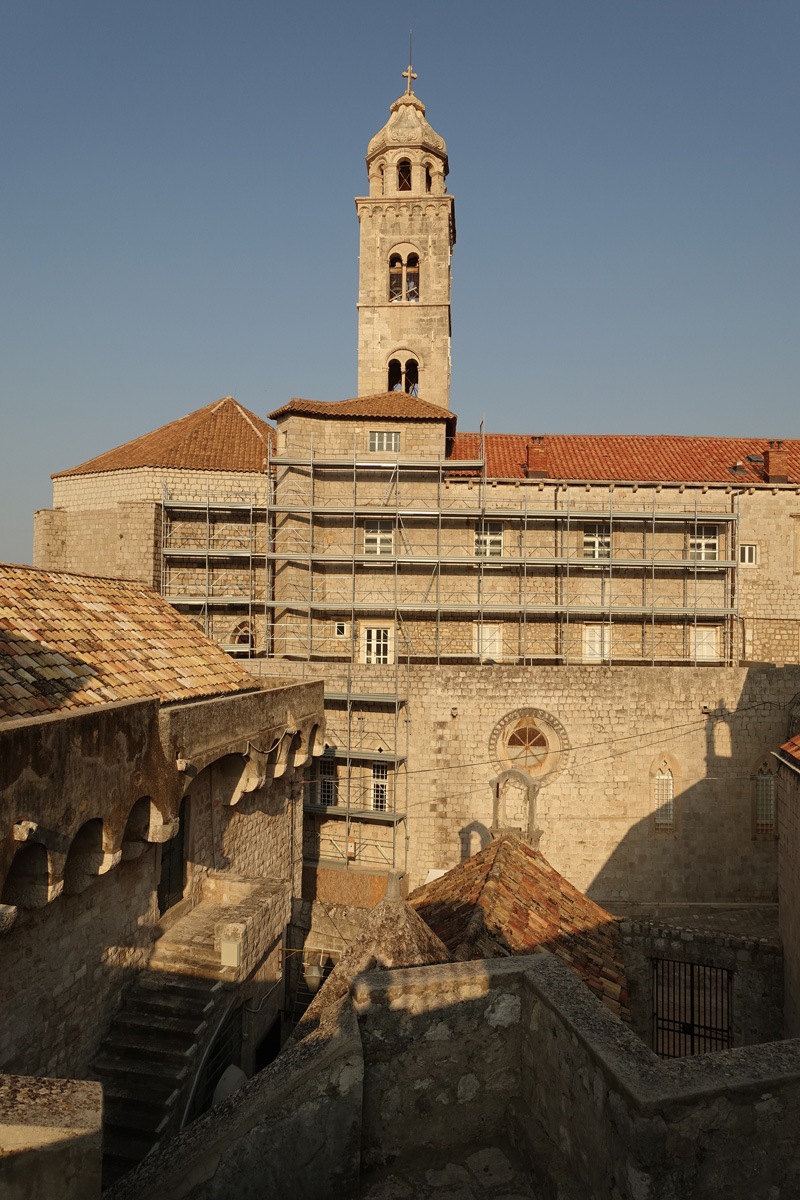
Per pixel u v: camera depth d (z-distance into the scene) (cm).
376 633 3912
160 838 1302
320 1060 597
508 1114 673
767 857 3219
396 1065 651
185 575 4106
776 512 3984
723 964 1689
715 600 3959
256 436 4516
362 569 3919
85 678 1309
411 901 1617
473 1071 672
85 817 1084
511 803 3212
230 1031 1409
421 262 4575
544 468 3981
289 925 1905
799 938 1627
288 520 3872
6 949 1020
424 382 4562
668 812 3241
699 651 3966
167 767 1320
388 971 686
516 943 1199
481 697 3244
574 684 3234
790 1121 520
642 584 3959
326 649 3891
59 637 1407
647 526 3962
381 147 4625
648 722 3231
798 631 3941
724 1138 502
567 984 660
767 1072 523
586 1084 561
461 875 1609
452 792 3247
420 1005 658
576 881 3209
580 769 3222
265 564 4147
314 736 2194
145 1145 1112
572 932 1402
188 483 4138
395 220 4581
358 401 4081
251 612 4147
